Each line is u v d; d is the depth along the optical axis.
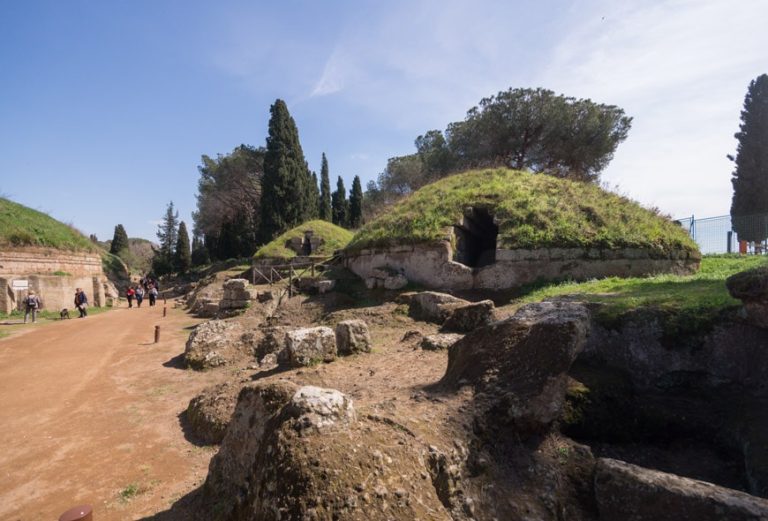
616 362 5.18
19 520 3.79
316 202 40.28
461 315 7.92
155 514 3.78
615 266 11.15
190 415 5.94
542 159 28.69
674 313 5.11
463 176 17.00
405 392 4.44
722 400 4.44
